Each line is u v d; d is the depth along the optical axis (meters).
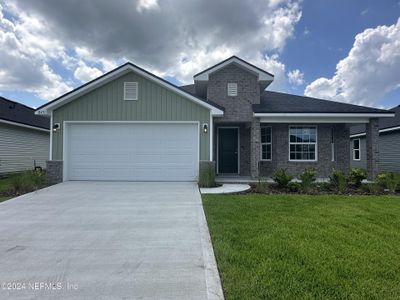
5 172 14.03
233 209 6.27
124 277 3.20
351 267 3.35
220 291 2.87
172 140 10.65
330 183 9.38
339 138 12.95
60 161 10.42
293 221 5.30
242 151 13.34
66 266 3.50
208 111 10.61
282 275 3.15
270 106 11.82
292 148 12.55
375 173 11.29
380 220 5.43
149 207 6.61
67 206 6.74
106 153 10.64
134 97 10.56
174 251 3.98
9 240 4.45
